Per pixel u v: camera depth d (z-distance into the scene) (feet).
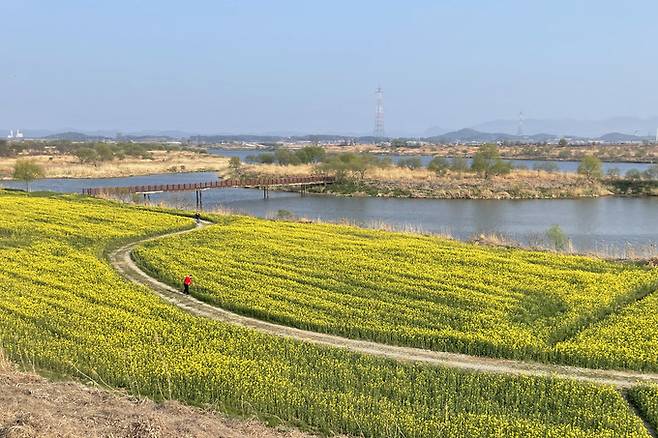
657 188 376.07
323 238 182.70
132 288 125.59
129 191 318.45
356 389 76.79
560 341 97.35
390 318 105.60
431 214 300.20
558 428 66.44
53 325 98.94
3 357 78.02
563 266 148.87
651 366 86.53
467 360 90.58
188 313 112.06
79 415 58.18
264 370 81.87
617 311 113.70
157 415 60.18
